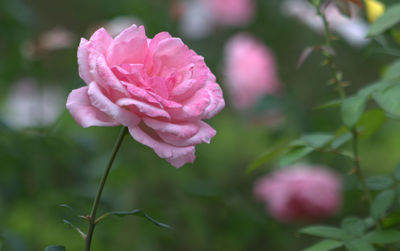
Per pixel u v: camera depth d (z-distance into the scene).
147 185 1.68
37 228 1.54
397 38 1.14
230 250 1.56
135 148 1.71
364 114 1.07
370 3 1.14
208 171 1.92
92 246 1.52
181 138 0.94
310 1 1.09
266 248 1.65
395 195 1.06
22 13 1.59
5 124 1.35
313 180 1.60
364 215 1.66
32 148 1.44
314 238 1.75
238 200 1.46
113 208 1.50
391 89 1.02
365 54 1.19
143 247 1.60
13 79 1.70
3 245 1.26
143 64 0.94
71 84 1.58
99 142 1.78
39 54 1.61
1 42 1.60
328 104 1.06
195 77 0.95
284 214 1.63
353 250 1.01
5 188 1.51
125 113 0.93
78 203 1.40
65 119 1.79
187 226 1.58
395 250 1.09
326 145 1.08
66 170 1.61
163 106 0.94
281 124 1.77
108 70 0.93
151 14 1.82
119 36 0.94
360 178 1.08
